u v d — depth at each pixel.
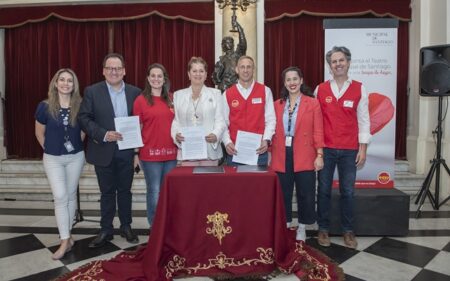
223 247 2.49
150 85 2.95
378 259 2.81
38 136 2.90
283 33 5.48
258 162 2.96
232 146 2.83
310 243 3.15
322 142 2.97
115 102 2.99
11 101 5.83
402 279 2.47
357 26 3.93
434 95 4.00
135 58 5.62
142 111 2.95
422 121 5.04
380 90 3.98
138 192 4.82
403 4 5.19
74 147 2.92
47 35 5.69
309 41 5.46
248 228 2.48
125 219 3.22
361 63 3.96
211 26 5.49
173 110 2.98
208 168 2.64
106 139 2.87
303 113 2.96
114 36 5.63
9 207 4.50
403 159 5.39
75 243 3.20
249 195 2.46
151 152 2.96
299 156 2.97
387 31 3.93
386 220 3.29
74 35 5.66
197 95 2.89
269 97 2.95
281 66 5.51
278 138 3.02
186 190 2.45
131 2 5.42
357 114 3.10
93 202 4.77
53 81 2.84
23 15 5.57
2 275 2.57
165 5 5.43
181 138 2.73
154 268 2.33
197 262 2.50
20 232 3.53
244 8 3.38
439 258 2.83
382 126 3.97
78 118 2.89
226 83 3.36
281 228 2.48
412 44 5.25
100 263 2.65
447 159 4.50
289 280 2.44
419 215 3.96
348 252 2.95
